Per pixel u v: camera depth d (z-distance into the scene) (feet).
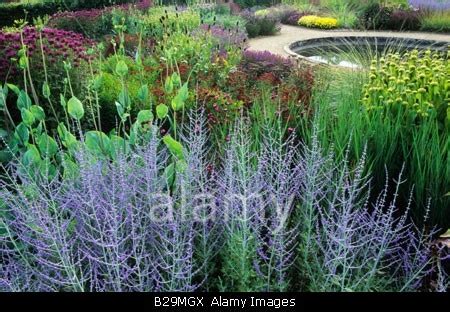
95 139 11.19
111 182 9.15
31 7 55.36
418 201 10.62
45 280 8.07
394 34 53.57
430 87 13.16
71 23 43.52
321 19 58.08
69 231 8.58
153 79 20.92
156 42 30.40
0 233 9.25
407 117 12.48
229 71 23.76
